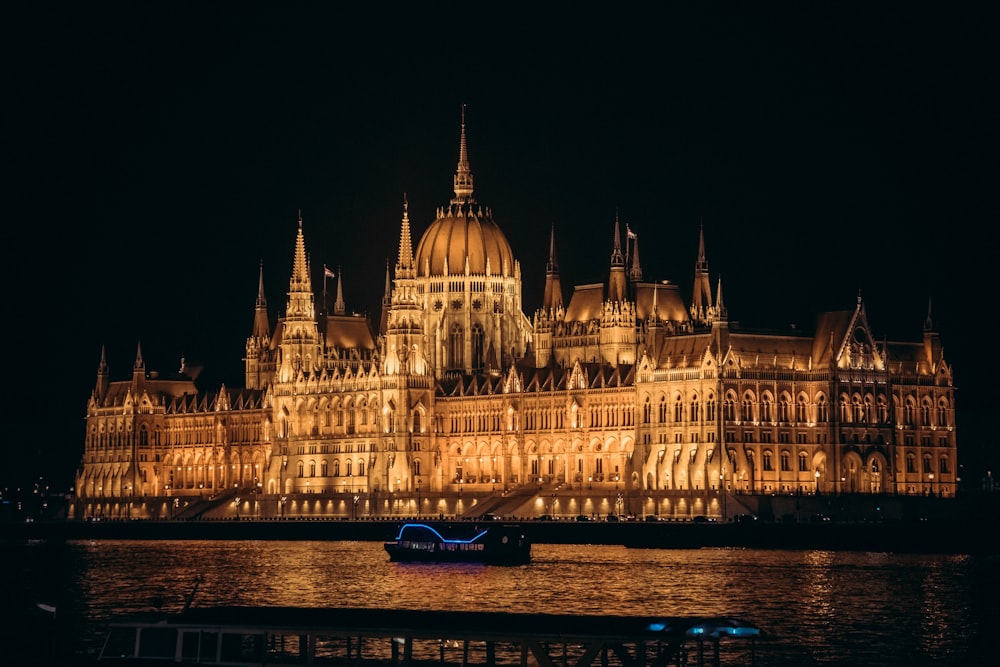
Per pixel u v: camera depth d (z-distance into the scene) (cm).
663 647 17625
